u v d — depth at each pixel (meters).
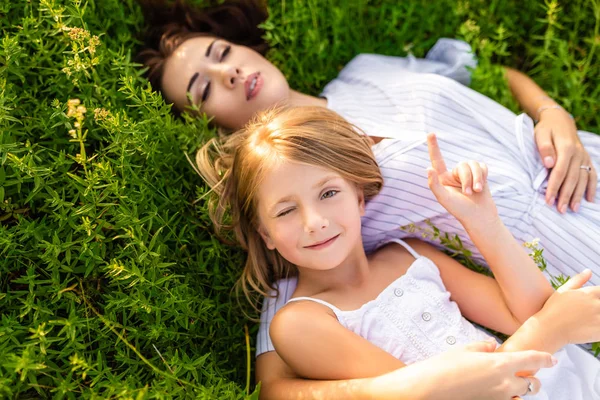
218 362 1.76
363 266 1.74
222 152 1.89
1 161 1.53
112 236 1.69
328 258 1.59
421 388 1.38
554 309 1.56
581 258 1.80
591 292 1.56
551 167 1.94
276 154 1.60
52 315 1.55
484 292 1.74
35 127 1.69
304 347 1.56
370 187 1.80
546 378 1.59
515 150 1.94
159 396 1.39
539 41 2.59
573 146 1.96
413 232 1.88
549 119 2.11
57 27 1.70
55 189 1.70
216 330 1.81
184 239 1.76
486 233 1.61
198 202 1.90
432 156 1.64
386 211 1.86
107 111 1.60
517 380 1.38
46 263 1.62
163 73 2.17
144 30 2.31
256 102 2.09
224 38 2.43
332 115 1.77
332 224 1.58
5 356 1.35
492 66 2.37
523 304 1.63
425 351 1.61
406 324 1.65
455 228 1.84
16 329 1.45
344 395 1.47
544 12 2.56
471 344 1.46
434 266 1.79
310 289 1.75
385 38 2.59
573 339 1.54
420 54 2.55
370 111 2.07
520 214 1.85
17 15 1.86
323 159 1.61
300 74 2.39
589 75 2.36
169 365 1.57
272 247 1.74
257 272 1.85
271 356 1.74
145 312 1.60
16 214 1.59
